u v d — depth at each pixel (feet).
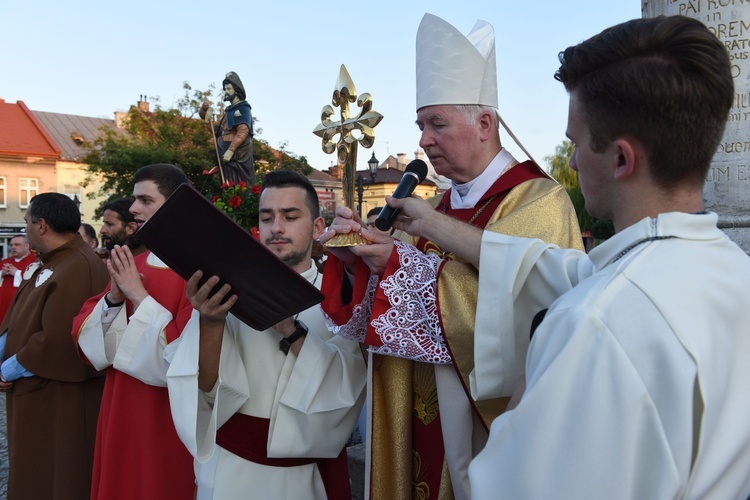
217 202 14.19
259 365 7.63
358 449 12.97
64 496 11.16
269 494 7.38
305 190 8.20
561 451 2.88
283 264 5.99
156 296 9.05
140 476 8.59
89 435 11.53
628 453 2.75
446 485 6.13
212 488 7.38
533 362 3.22
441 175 6.93
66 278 11.50
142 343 8.41
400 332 5.91
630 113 3.24
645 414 2.76
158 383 8.48
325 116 7.13
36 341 11.10
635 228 3.29
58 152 111.55
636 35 3.32
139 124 88.84
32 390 11.30
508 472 3.05
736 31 12.78
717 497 2.90
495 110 6.72
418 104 6.78
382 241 6.17
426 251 6.95
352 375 7.61
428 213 5.62
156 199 9.65
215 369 6.98
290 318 7.55
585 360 2.90
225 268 6.32
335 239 6.25
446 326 5.71
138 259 9.91
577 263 4.72
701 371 2.80
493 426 3.31
